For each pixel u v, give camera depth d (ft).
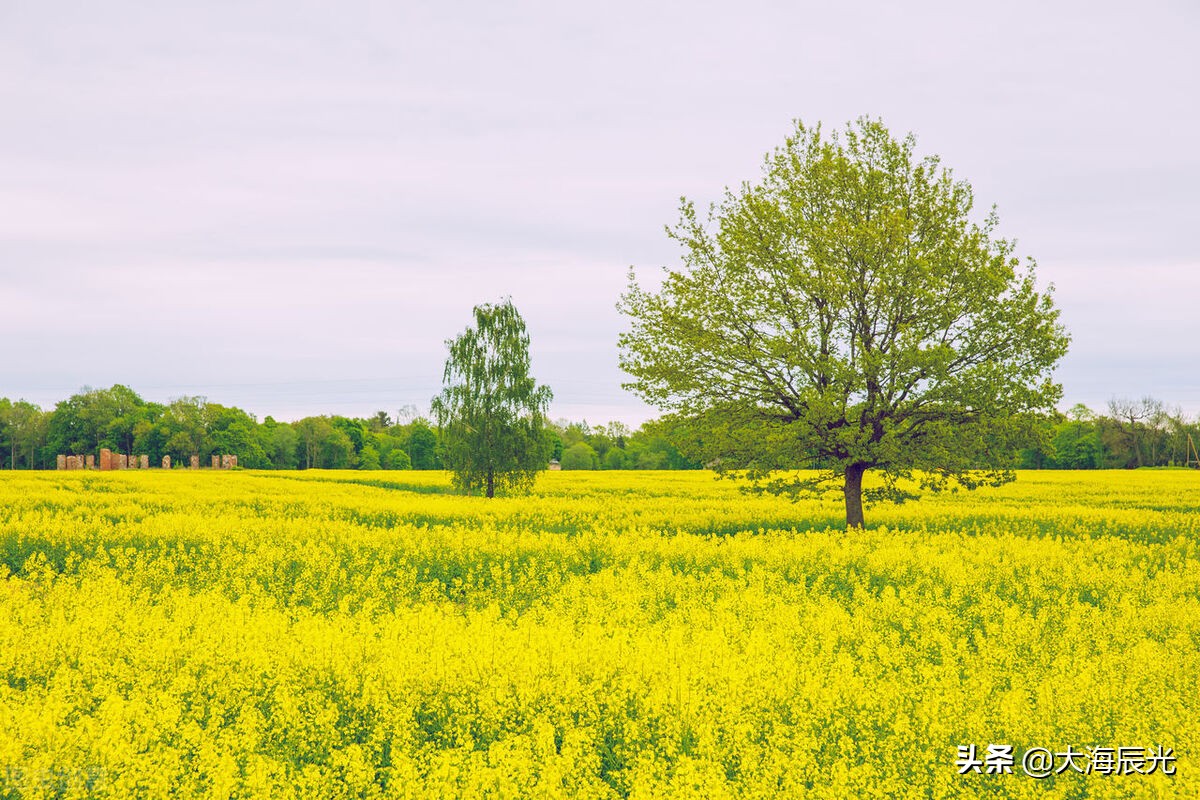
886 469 79.66
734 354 78.18
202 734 23.67
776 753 22.30
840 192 81.82
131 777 20.79
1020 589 49.70
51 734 22.72
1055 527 90.22
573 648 30.63
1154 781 20.47
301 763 23.68
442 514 94.38
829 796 20.72
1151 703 27.53
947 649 34.73
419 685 27.71
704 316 80.74
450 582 58.44
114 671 29.43
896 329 77.87
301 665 29.43
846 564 56.90
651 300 83.51
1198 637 38.24
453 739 25.61
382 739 24.26
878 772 22.21
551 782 20.70
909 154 82.33
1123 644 36.63
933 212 80.23
